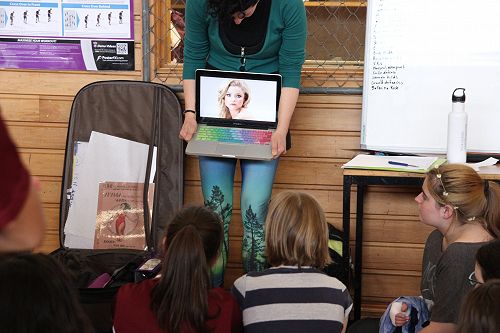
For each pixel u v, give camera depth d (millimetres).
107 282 2607
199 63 2688
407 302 2062
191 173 3172
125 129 3064
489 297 1304
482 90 2785
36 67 3166
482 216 1917
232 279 3195
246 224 2658
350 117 3035
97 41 3113
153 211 3047
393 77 2850
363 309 3127
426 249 2203
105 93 3072
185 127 2600
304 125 3066
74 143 3080
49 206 3264
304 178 3109
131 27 3090
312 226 1825
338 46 3137
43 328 1146
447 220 1963
